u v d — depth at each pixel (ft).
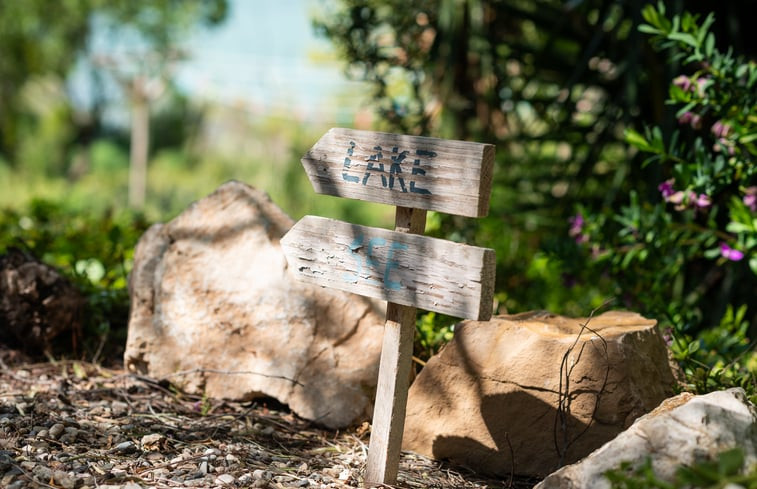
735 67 11.94
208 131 71.36
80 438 9.80
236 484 8.66
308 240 9.12
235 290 11.57
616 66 17.94
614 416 9.17
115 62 68.90
